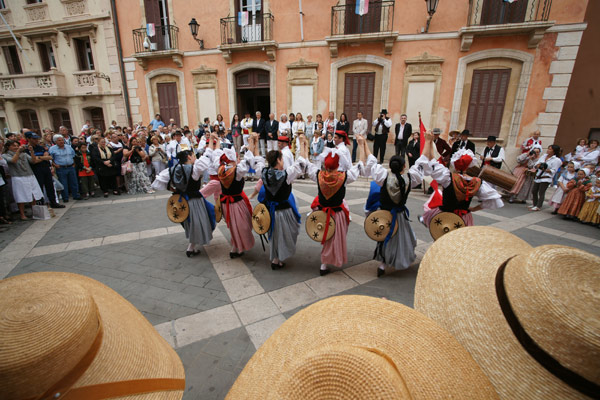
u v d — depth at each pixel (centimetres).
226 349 239
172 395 91
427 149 317
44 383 69
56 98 1417
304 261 393
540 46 919
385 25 1020
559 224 577
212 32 1193
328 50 1094
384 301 87
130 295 313
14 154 566
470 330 90
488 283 97
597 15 1059
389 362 64
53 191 657
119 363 86
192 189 380
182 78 1263
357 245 441
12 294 84
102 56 1314
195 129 1295
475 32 924
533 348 75
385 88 1068
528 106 965
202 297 309
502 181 318
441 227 331
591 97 1100
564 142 1160
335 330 80
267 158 340
